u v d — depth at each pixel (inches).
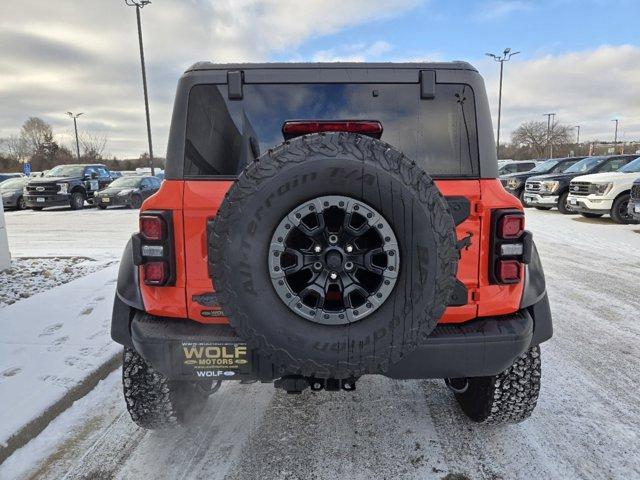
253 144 91.6
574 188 509.7
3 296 217.6
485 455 99.1
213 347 83.0
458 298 86.2
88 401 123.6
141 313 91.3
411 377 84.1
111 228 503.2
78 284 226.7
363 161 72.2
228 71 91.0
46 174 802.8
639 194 399.9
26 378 126.4
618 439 104.6
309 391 129.6
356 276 78.2
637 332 171.8
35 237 441.7
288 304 75.0
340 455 100.0
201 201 85.3
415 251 73.0
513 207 86.7
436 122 91.4
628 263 294.5
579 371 139.2
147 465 97.6
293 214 73.5
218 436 108.0
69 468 96.8
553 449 101.0
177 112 90.0
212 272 74.8
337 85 91.7
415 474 93.3
